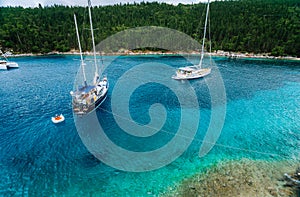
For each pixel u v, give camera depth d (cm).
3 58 7988
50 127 2381
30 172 1659
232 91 3903
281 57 8394
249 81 4712
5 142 2072
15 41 9012
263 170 1683
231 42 9075
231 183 1531
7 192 1469
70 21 10156
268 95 3716
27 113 2784
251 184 1520
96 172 1661
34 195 1443
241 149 1991
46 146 2011
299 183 1521
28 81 4588
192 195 1426
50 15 10831
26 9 12631
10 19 10344
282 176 1609
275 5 11406
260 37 8806
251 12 10300
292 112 2952
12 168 1703
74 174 1638
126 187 1516
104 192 1472
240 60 7819
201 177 1603
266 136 2253
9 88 4022
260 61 7669
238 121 2606
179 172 1662
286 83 4606
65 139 2127
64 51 9294
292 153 1938
